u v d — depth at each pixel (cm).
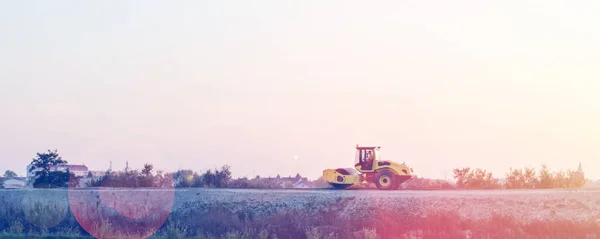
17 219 3609
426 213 3553
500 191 4016
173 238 3294
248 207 3734
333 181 4350
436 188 4809
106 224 3434
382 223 3394
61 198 3881
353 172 4366
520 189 4394
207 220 3525
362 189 4381
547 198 3694
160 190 3934
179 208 3750
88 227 3484
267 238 3294
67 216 3603
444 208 3612
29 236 3322
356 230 3353
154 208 3731
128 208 3744
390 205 3638
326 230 3338
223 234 3353
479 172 5000
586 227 3316
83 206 3709
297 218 3516
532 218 3509
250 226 3416
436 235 3238
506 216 3469
